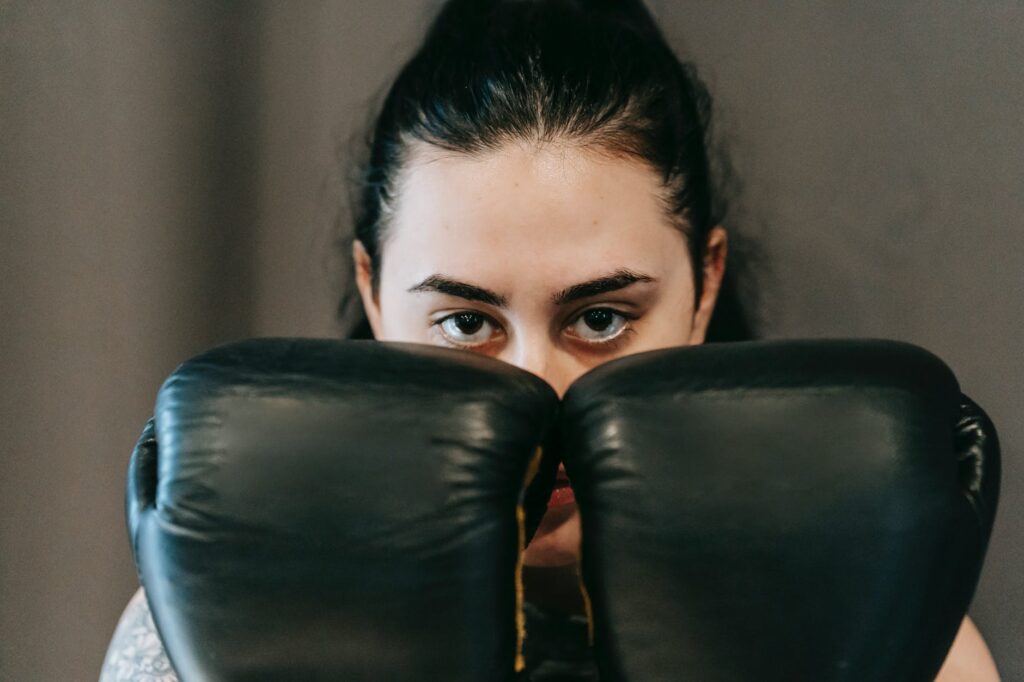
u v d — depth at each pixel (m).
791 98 1.11
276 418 0.47
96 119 1.12
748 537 0.45
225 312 1.16
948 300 1.10
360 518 0.46
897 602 0.46
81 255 1.13
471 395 0.48
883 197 1.10
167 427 0.49
